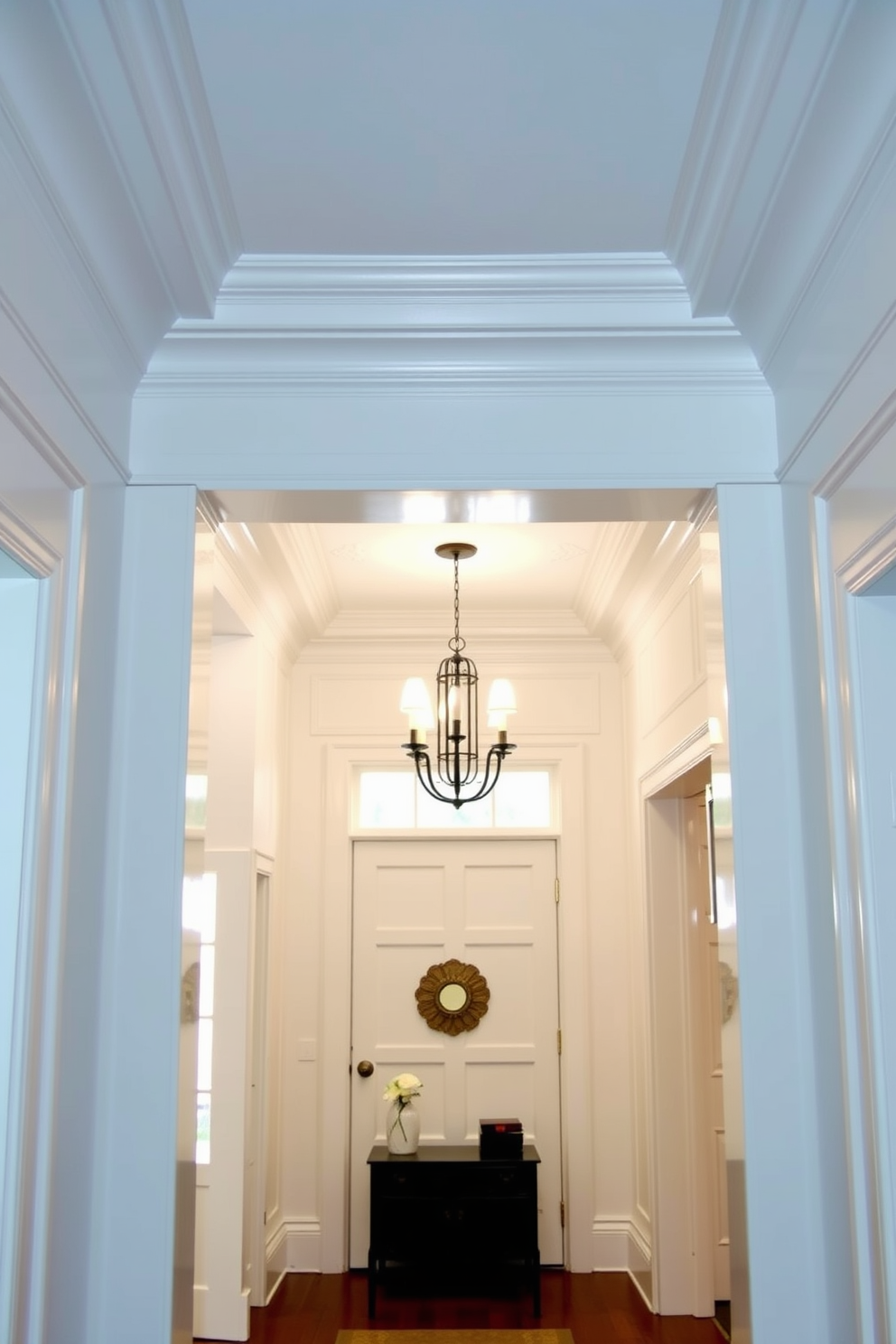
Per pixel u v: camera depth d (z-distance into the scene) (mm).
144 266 2562
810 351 2602
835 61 1987
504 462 2906
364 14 2002
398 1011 5859
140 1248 2545
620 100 2215
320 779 6039
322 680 6129
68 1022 2385
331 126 2281
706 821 5309
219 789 4938
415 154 2369
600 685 6137
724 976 2834
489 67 2129
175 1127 2600
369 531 4844
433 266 2744
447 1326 4820
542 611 5996
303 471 2902
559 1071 5812
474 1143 5723
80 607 2447
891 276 2094
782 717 2793
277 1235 5477
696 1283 4992
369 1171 5707
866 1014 2258
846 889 2359
